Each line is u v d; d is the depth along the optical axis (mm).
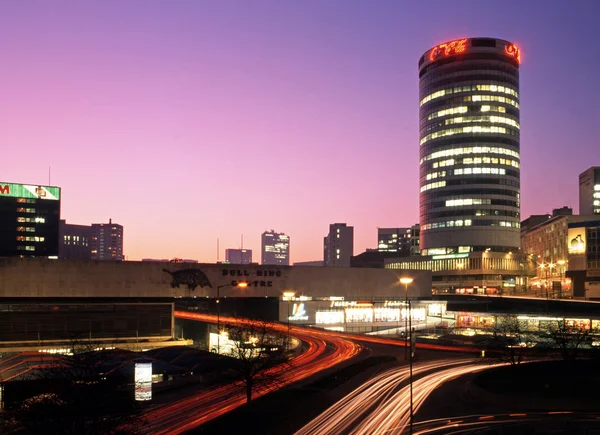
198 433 47562
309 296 140750
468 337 114562
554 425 49375
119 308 111125
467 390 64062
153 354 85750
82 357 59500
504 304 147375
